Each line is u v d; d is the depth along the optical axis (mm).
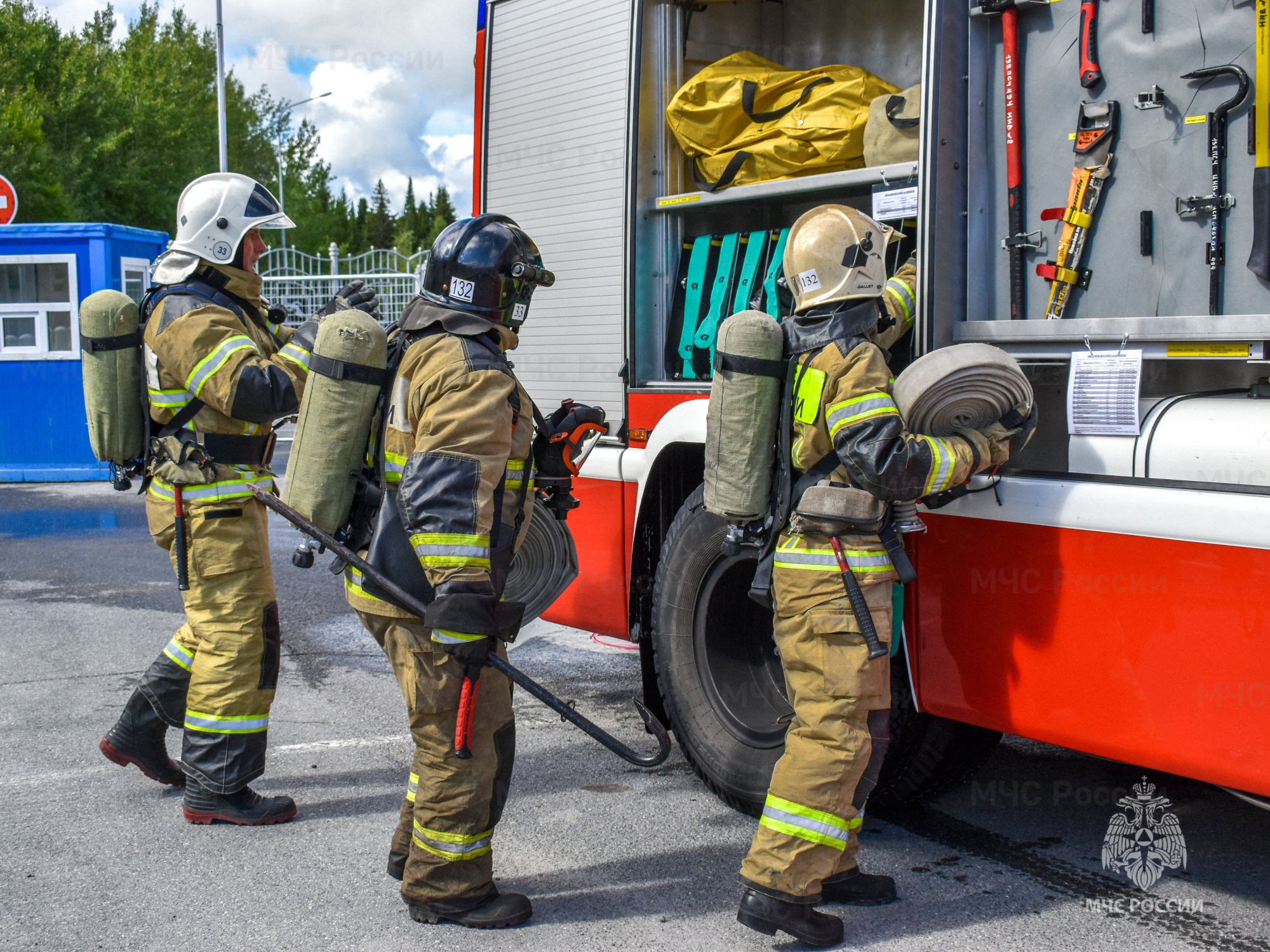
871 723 2668
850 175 3562
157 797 3605
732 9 4348
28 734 4172
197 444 3264
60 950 2639
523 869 3070
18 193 23281
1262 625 2314
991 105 3014
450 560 2461
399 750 4035
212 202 3305
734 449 2773
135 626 5742
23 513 9148
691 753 3533
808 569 2650
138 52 34250
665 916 2799
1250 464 2406
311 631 5746
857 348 2605
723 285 4027
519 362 4582
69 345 10492
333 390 2715
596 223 4215
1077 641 2625
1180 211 2676
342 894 2922
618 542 4039
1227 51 2588
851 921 2752
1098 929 2707
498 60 4621
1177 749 2463
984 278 3039
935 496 2748
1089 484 2607
